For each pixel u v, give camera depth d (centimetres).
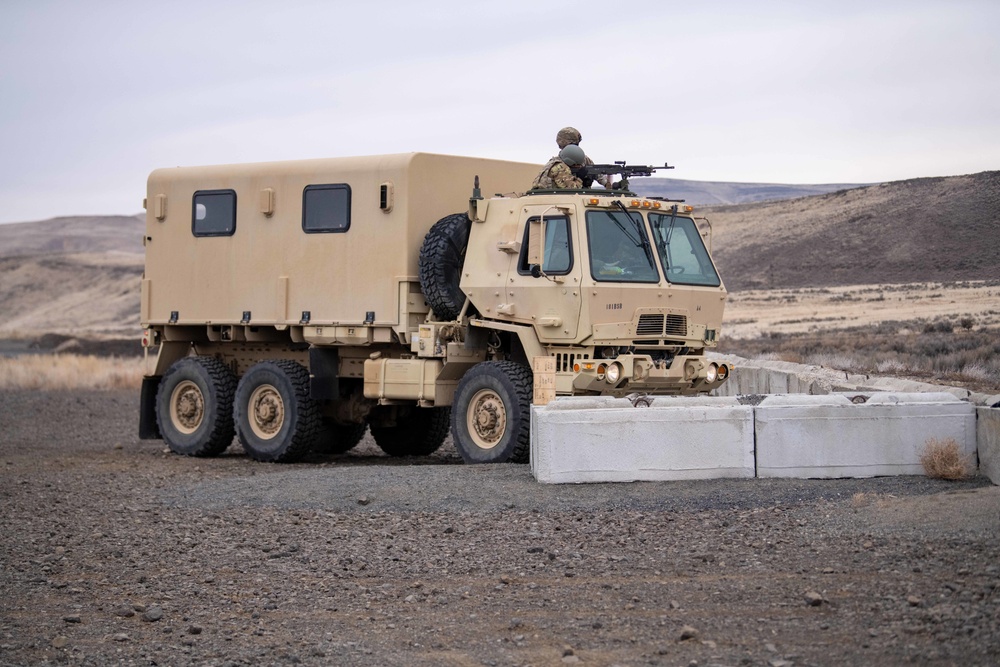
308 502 1495
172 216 2281
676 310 1780
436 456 2336
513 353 1850
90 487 1769
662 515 1298
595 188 1836
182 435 2284
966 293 6912
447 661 870
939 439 1426
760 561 1085
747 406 1444
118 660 900
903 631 852
